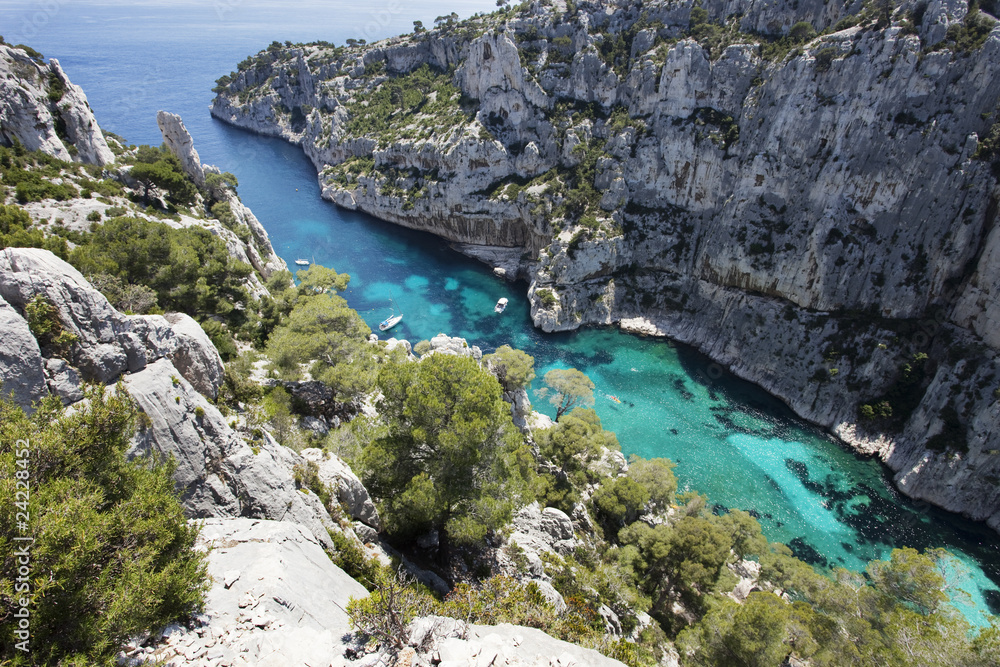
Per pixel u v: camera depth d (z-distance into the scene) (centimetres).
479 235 11519
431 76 15575
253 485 2322
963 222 6272
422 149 11706
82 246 4156
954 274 6444
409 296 9894
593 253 9181
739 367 7988
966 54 6206
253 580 1684
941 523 5634
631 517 4966
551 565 3559
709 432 6912
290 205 13612
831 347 7144
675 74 8888
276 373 4391
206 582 1627
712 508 5825
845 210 7100
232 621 1526
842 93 7044
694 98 8862
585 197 9625
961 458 5653
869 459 6462
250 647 1446
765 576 4569
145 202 6744
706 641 3416
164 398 2106
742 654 3181
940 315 6519
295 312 5244
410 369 3234
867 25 7000
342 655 1533
